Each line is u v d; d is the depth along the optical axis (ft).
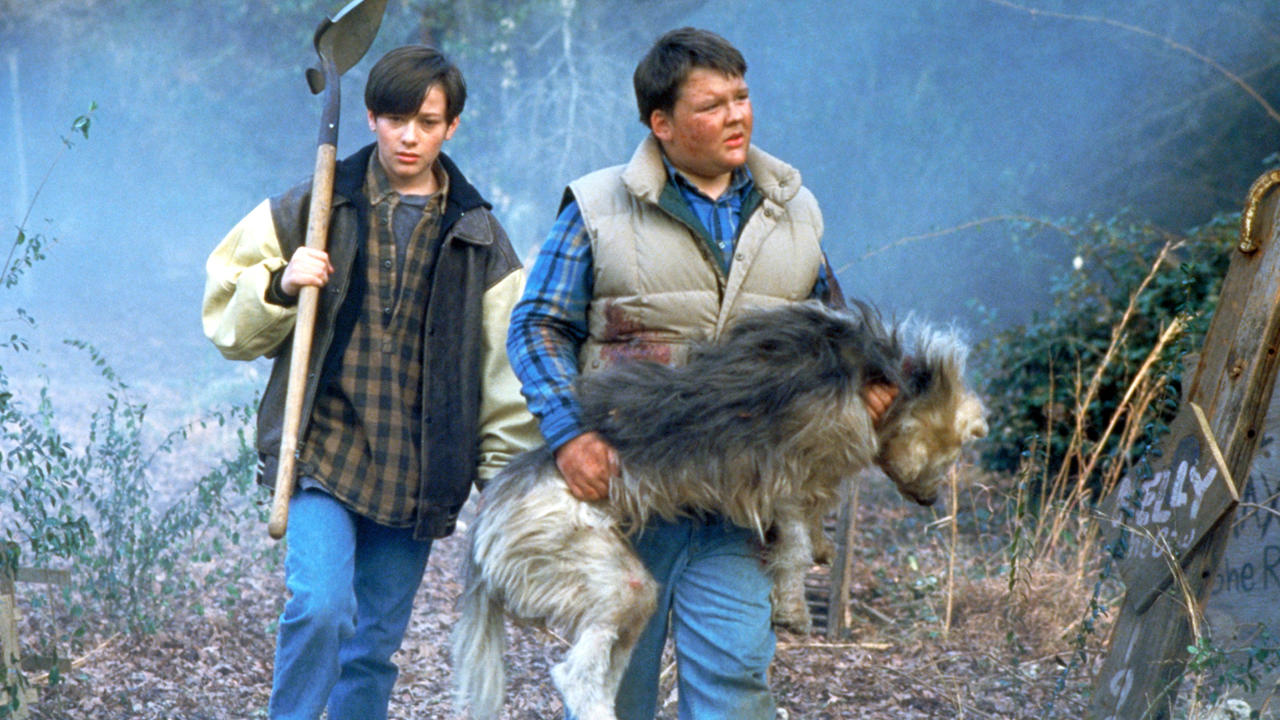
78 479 27.27
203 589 31.76
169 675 25.77
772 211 17.43
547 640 29.12
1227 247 40.75
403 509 19.39
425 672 27.35
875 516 41.91
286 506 17.94
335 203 19.40
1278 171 19.21
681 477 16.30
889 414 17.02
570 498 16.79
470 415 19.86
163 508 40.06
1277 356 18.85
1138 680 20.10
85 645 26.84
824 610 31.86
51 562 30.76
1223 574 20.27
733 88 16.84
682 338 17.26
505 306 20.15
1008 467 41.75
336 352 19.15
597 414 16.72
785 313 16.84
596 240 17.24
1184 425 19.86
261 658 27.53
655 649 17.75
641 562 16.96
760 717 17.04
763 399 16.19
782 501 16.83
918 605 32.45
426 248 19.67
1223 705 19.76
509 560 16.96
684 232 17.13
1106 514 21.62
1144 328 41.06
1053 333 42.19
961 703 25.49
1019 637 29.07
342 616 18.43
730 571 17.07
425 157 19.31
